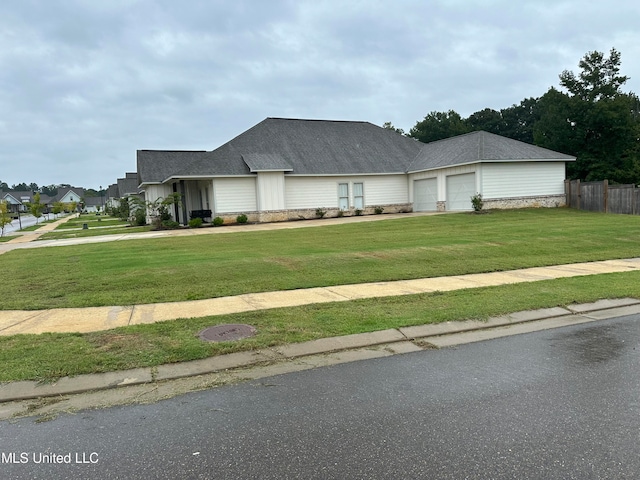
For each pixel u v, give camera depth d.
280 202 25.86
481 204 22.86
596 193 23.70
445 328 5.83
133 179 52.50
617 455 2.93
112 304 7.10
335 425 3.39
